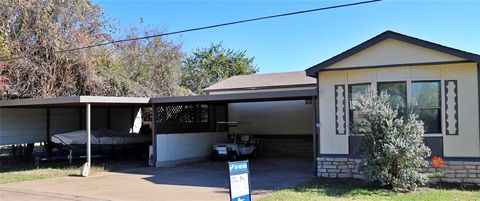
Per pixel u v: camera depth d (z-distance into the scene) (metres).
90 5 21.39
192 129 17.61
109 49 22.72
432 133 10.80
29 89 18.06
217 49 41.34
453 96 10.65
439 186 10.09
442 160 10.46
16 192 10.41
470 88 10.52
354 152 11.50
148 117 23.64
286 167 14.69
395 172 9.51
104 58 21.53
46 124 18.09
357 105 10.77
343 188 9.91
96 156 17.55
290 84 19.52
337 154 11.77
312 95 12.30
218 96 13.88
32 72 18.12
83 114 19.70
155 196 9.60
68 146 16.36
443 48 10.48
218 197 9.37
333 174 11.73
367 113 9.84
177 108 16.80
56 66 19.03
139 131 20.89
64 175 13.27
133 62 26.73
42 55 18.80
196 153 17.38
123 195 9.79
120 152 17.83
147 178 12.41
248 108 20.33
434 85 10.84
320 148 11.98
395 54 11.09
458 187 9.95
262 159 17.78
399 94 11.09
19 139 16.91
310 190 9.76
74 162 17.09
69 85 19.39
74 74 19.69
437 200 8.33
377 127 9.62
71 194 10.02
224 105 20.20
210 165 15.62
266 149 19.81
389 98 11.15
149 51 28.08
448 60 10.55
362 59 11.43
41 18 18.70
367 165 9.72
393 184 9.45
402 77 11.08
